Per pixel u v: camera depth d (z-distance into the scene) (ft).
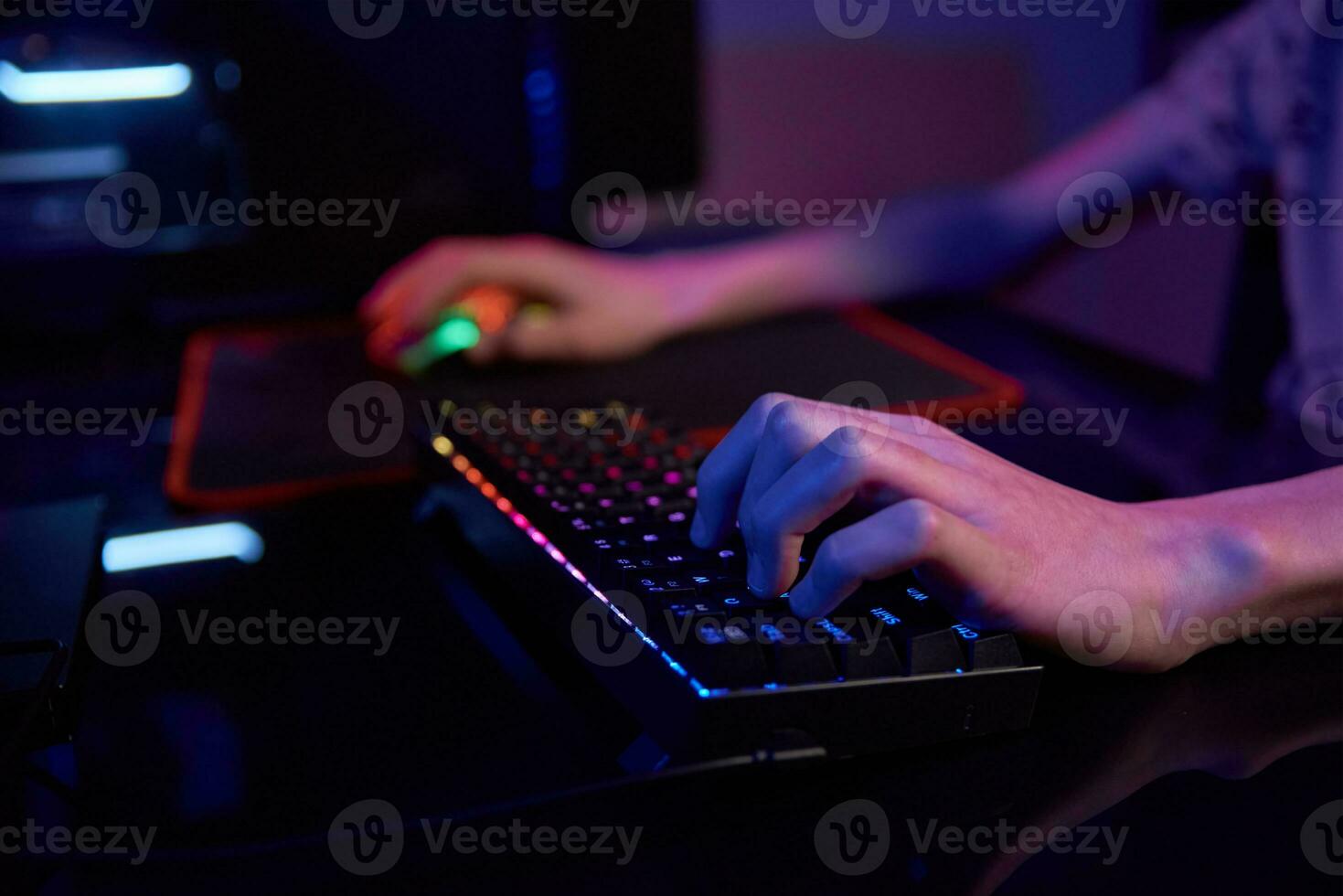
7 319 4.48
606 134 5.30
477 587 2.34
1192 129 4.70
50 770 1.66
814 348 3.99
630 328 3.96
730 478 1.93
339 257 5.04
